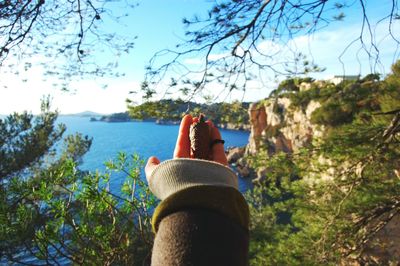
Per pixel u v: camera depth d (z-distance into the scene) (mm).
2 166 12188
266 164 8094
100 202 2740
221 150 767
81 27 4562
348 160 7895
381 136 7344
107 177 2891
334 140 7609
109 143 146500
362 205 7680
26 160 12719
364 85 7312
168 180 613
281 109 59469
